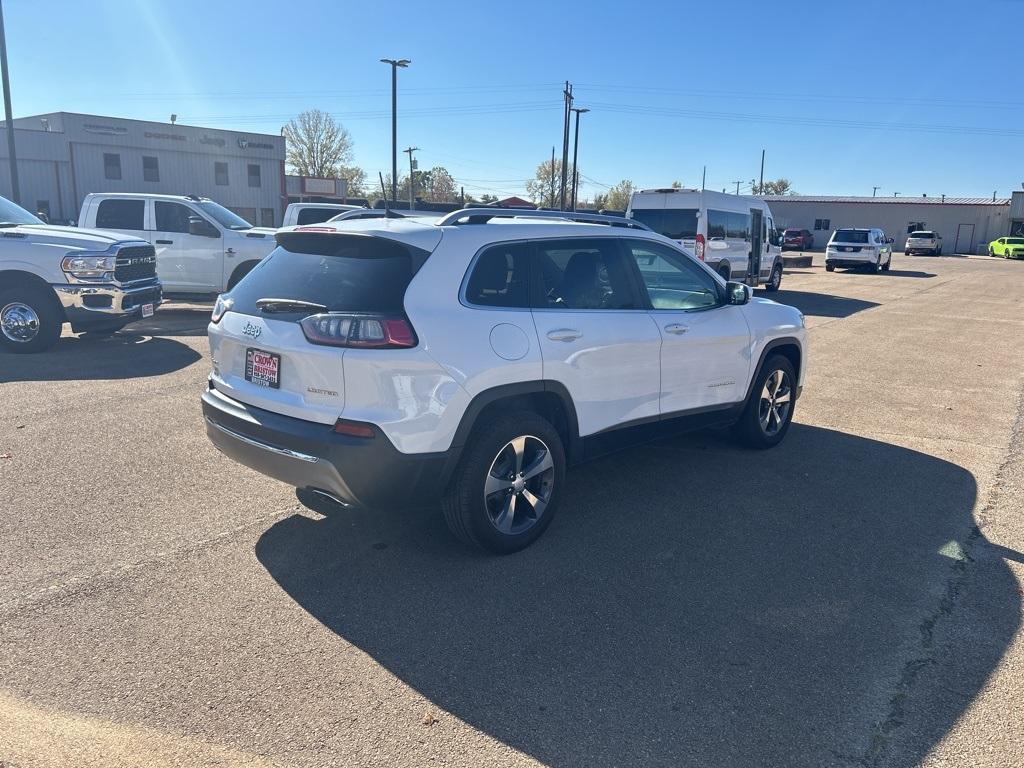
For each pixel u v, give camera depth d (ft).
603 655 10.69
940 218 204.95
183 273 43.16
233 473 17.43
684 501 16.55
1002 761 8.73
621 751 8.80
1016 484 18.04
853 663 10.61
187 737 8.86
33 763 8.39
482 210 14.23
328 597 12.11
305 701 9.55
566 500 16.49
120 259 30.55
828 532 15.05
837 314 51.93
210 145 172.55
